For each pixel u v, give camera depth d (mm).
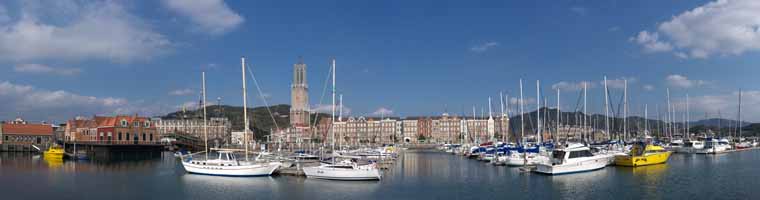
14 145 155625
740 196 57812
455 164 103625
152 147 143625
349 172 69125
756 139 188500
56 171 86562
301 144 174000
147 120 157125
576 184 66812
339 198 57219
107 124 151875
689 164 94188
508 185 66938
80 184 68438
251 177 72062
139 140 153875
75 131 171875
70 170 88438
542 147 100688
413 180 72562
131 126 152500
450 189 64000
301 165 76750
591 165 79938
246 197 57500
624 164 86188
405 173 83188
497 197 58469
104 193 60750
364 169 69562
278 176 72812
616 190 62000
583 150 79812
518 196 59031
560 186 65438
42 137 163625
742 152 137750
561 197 58156
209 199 56594
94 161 114188
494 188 64625
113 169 90125
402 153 155875
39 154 143125
